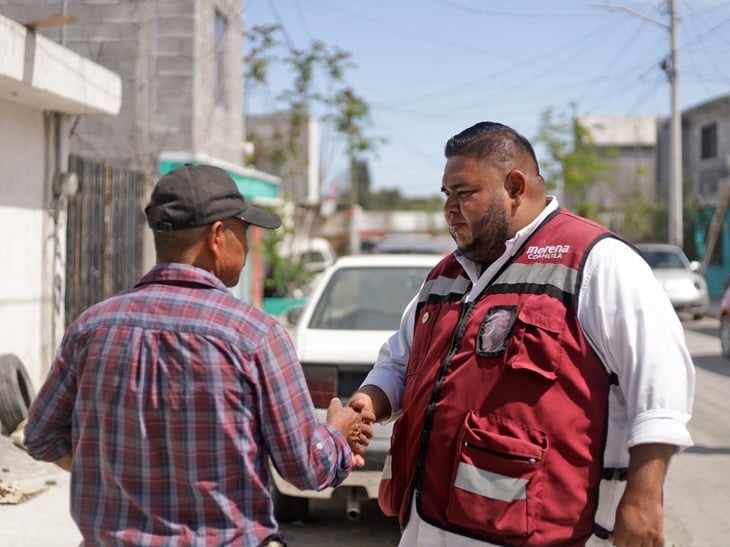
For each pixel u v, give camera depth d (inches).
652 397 91.0
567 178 1355.8
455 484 97.3
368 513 236.4
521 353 96.3
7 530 211.5
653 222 1253.7
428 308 110.6
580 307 96.7
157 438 83.5
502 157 104.0
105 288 404.2
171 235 88.7
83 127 553.3
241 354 84.0
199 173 90.0
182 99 554.3
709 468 280.1
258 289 738.8
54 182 343.0
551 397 94.8
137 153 548.1
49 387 90.3
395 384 117.1
